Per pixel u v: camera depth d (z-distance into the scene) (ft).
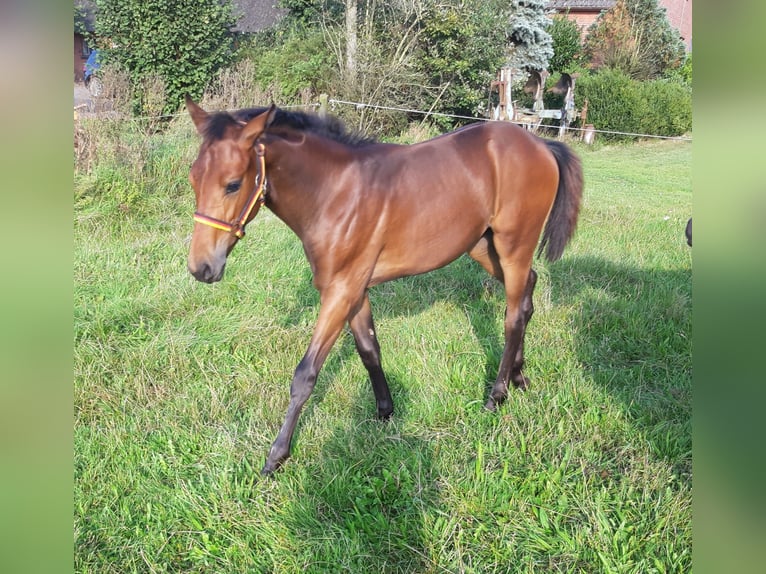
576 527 7.80
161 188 21.47
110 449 9.33
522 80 52.42
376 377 10.09
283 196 8.56
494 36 44.86
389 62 39.55
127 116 24.26
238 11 64.80
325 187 8.64
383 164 9.14
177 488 8.58
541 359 12.05
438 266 9.97
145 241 17.95
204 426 9.95
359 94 38.09
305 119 8.84
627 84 48.08
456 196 9.61
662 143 47.26
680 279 16.11
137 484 8.71
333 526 7.91
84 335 12.31
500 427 9.91
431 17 40.52
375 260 9.16
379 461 9.12
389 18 41.45
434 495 8.45
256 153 7.95
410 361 11.86
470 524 7.99
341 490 8.48
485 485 8.50
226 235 7.83
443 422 10.21
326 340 8.97
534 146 10.50
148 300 14.07
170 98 35.50
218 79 36.88
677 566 7.13
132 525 8.05
